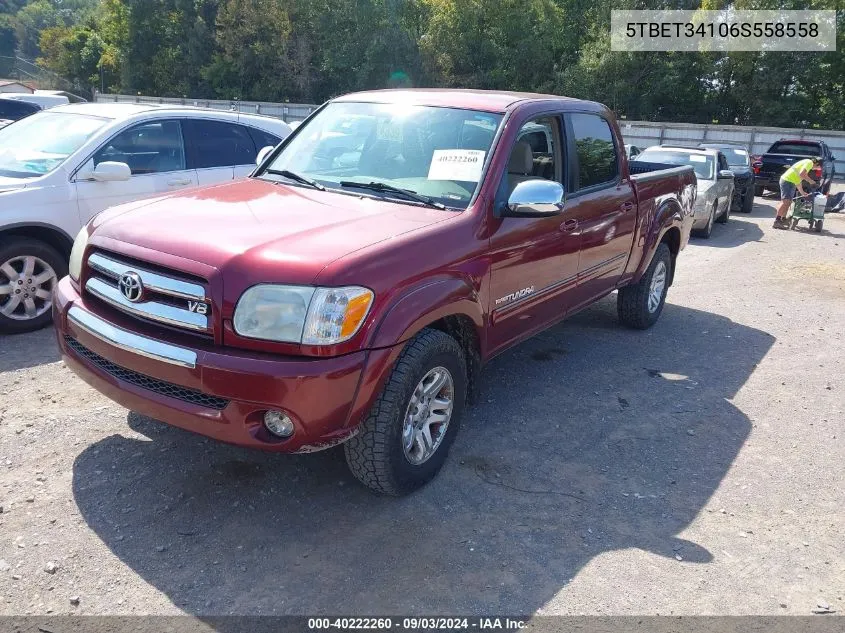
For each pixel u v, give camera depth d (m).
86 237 3.62
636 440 4.48
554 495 3.76
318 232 3.31
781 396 5.38
